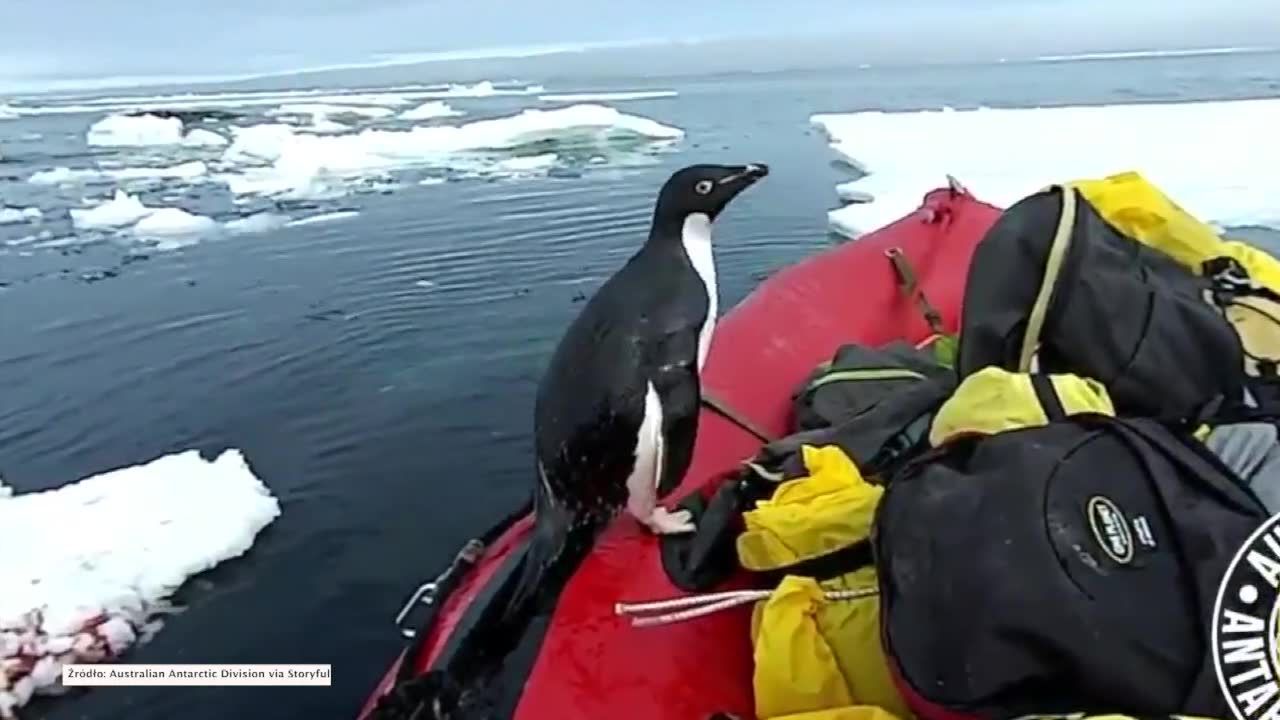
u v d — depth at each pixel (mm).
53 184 16562
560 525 1956
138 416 5844
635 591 1855
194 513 4488
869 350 2506
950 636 1331
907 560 1402
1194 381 1839
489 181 14734
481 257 9273
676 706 1683
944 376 2312
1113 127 16266
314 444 5301
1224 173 11367
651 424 1876
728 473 2170
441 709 1771
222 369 6512
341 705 3436
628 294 1972
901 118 20578
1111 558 1325
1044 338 1902
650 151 18266
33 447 5531
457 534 4398
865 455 1984
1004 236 2012
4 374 6625
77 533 4355
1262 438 1562
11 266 9867
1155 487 1394
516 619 1878
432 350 6637
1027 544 1329
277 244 10367
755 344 2799
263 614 3879
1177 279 2002
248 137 20828
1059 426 1488
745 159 16359
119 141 23781
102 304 8219
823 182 13008
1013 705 1311
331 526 4465
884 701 1527
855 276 3094
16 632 3709
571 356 1954
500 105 39094
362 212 12297
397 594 3990
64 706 3457
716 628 1784
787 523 1687
